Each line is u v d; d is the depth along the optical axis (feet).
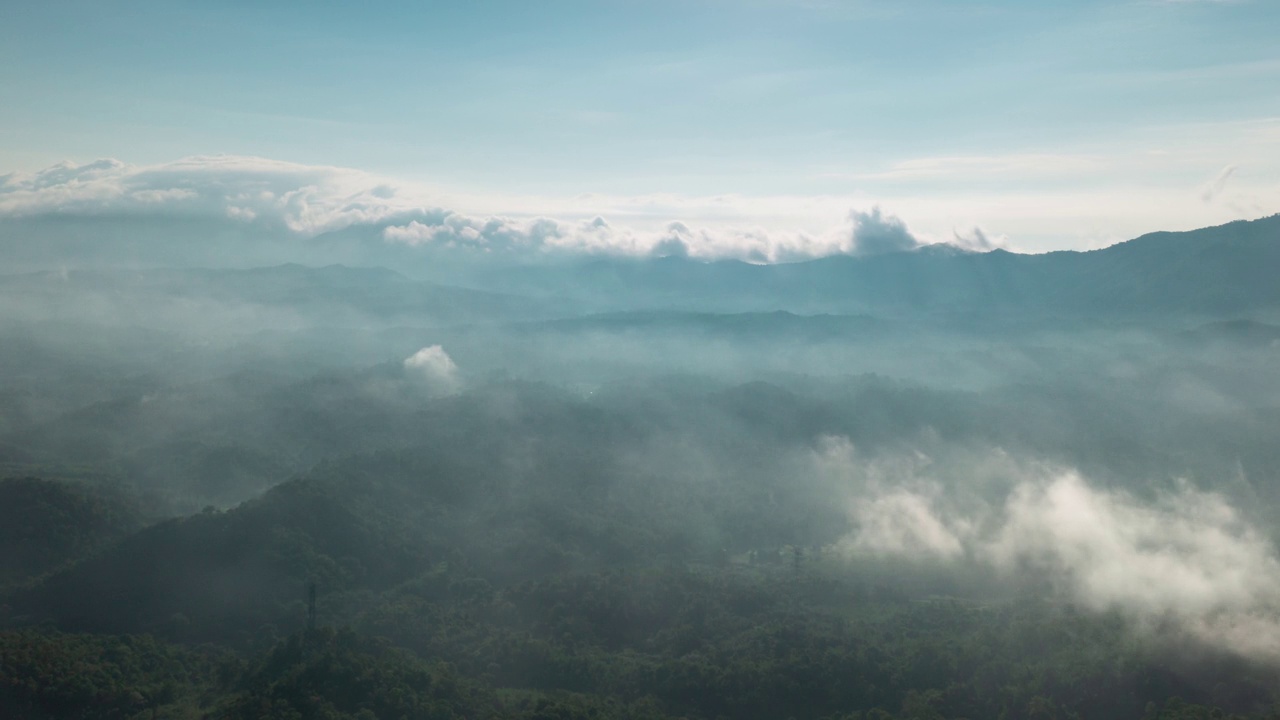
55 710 499.92
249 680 526.57
